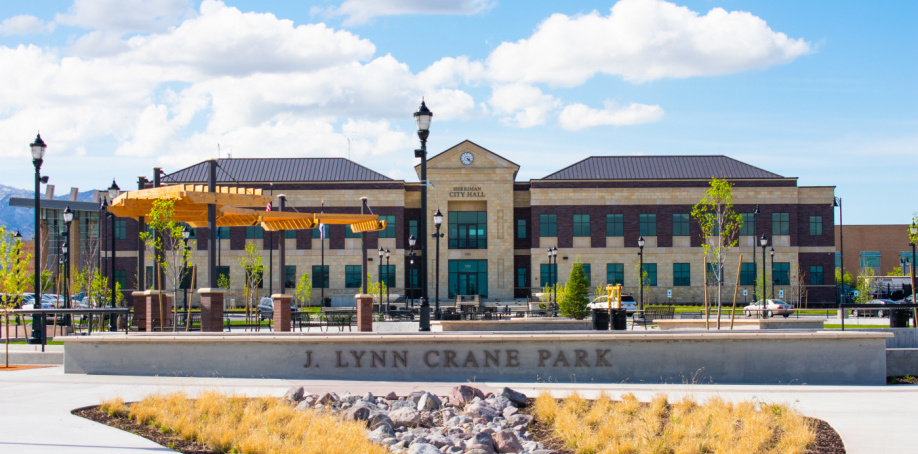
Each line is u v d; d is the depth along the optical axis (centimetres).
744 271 7262
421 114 2277
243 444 1076
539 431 1256
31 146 2702
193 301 7081
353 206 7275
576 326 3103
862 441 1144
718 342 1820
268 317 5259
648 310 4447
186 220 2877
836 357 1819
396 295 7056
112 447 1027
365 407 1277
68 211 4269
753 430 1137
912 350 2014
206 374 1858
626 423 1220
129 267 7194
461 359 1822
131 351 1872
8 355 2136
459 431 1210
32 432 1117
